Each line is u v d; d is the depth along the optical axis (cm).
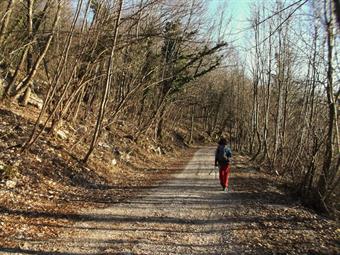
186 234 861
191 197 1313
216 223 963
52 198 1079
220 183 1598
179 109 5200
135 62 2266
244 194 1424
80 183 1348
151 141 3331
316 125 1936
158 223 942
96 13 1490
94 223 905
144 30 1856
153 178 1817
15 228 794
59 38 1622
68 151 1547
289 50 2744
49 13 1549
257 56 3491
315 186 1466
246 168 2467
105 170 1677
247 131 5116
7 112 1577
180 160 3088
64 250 709
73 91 1638
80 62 1559
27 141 1300
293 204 1308
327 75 1381
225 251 754
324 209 1334
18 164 1188
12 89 1819
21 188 1066
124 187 1462
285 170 2306
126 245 764
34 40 1354
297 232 924
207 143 6525
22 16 1516
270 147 3488
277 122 2770
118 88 2533
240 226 941
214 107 7281
